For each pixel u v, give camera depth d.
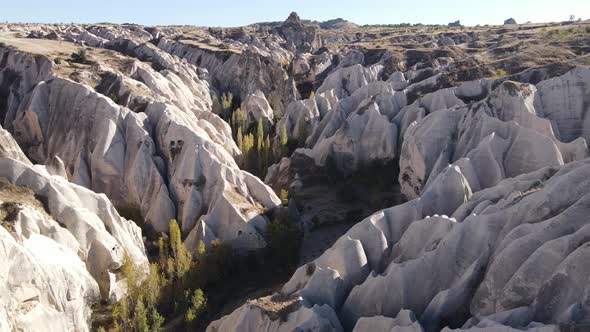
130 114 61.84
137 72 93.88
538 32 137.62
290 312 30.73
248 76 120.44
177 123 59.44
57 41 125.19
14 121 73.69
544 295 24.67
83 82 81.50
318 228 57.16
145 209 55.78
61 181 44.50
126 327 36.62
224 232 49.91
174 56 131.38
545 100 58.22
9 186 40.22
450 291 28.66
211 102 109.69
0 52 97.19
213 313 41.22
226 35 191.62
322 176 67.06
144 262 45.59
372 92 78.69
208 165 54.78
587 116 56.25
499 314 25.00
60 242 38.34
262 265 48.06
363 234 36.69
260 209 53.41
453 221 33.28
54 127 67.12
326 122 76.50
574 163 33.75
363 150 66.75
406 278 30.80
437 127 56.47
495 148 48.50
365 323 28.78
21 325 29.95
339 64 128.38
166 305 41.56
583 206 27.55
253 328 31.78
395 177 63.44
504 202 33.22
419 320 28.61
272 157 77.94
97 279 40.84
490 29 179.88
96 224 42.53
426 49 121.06
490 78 71.38
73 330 34.97
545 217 29.39
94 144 60.66
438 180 41.88
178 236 45.31
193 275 42.75
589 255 23.84
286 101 107.62
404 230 38.31
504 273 27.42
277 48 169.00
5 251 30.38
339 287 33.19
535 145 47.38
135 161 57.25
